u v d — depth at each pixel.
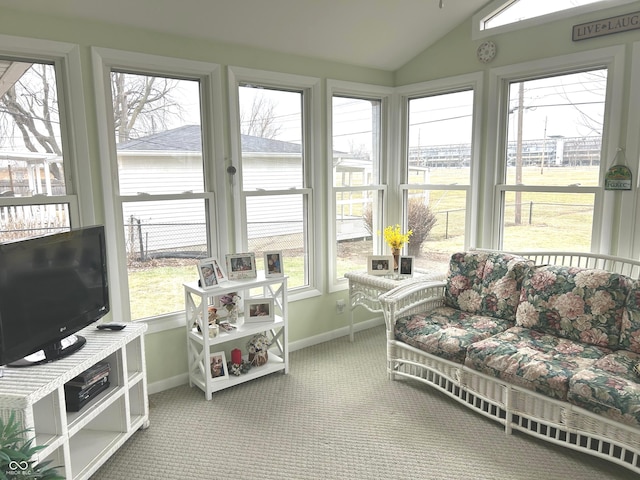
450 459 2.24
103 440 2.25
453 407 2.71
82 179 2.57
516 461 2.21
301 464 2.21
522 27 3.13
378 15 3.10
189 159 3.04
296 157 3.58
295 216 3.61
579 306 2.55
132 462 2.24
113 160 2.72
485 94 3.39
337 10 2.94
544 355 2.38
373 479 2.11
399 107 3.98
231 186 3.17
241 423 2.57
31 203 2.45
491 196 3.43
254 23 2.88
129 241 2.84
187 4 2.57
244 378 2.98
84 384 2.10
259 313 3.12
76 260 2.21
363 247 4.09
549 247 3.23
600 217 2.96
